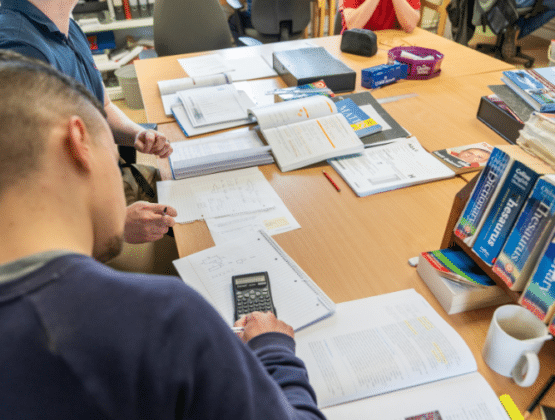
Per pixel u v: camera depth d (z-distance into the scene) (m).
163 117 1.67
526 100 1.40
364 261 0.98
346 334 0.79
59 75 0.39
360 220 1.11
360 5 2.46
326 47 2.27
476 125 1.54
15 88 0.35
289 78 1.82
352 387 0.69
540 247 0.75
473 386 0.71
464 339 0.80
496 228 0.84
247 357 0.37
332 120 1.44
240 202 1.18
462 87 1.82
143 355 0.31
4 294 0.30
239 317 0.82
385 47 2.23
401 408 0.67
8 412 0.28
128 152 1.56
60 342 0.29
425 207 1.16
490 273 0.86
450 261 0.90
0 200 0.32
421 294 0.90
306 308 0.85
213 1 2.45
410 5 2.44
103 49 3.64
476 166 1.29
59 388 0.29
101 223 0.39
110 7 3.42
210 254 0.99
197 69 2.05
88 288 0.31
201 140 1.47
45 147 0.34
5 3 1.16
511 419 0.66
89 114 0.39
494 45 4.16
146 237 1.07
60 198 0.34
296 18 3.01
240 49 2.29
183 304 0.34
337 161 1.34
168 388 0.31
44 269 0.31
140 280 0.34
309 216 1.13
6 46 1.10
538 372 0.69
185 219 1.12
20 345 0.29
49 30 1.22
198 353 0.33
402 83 1.88
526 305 0.78
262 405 0.37
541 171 0.75
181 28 2.44
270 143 1.36
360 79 1.91
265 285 0.88
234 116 1.59
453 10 3.47
